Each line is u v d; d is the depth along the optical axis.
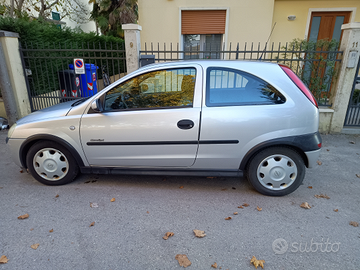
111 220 2.82
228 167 3.27
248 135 3.06
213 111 3.06
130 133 3.18
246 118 3.03
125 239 2.53
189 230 2.67
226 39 8.49
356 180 3.84
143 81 3.21
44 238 2.53
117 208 3.05
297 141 3.04
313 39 8.59
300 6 8.22
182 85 3.16
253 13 8.18
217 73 3.12
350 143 5.45
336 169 4.22
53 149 3.41
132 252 2.36
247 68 3.11
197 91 3.11
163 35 8.59
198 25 8.50
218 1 8.16
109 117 3.19
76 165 3.51
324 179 3.87
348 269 2.18
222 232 2.64
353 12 8.12
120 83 3.22
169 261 2.26
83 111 3.26
